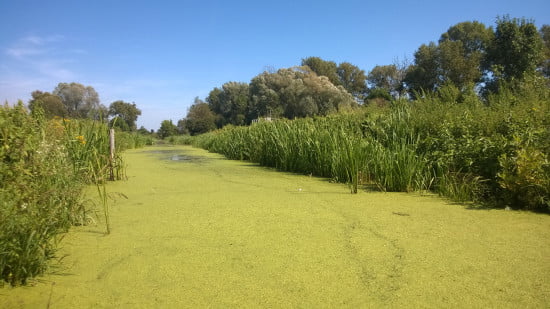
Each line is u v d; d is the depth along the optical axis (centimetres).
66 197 311
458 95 695
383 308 186
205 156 1191
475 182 418
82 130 608
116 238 296
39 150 308
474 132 488
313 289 207
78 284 214
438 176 477
